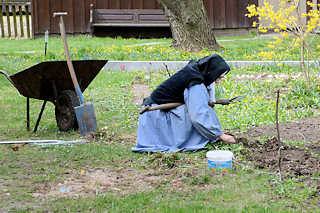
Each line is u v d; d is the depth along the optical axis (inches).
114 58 724.7
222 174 249.8
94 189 231.5
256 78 571.8
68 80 380.5
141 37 1104.2
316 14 472.4
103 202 211.0
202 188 230.1
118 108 457.7
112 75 617.3
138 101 490.0
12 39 1058.7
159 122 311.7
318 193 217.2
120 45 901.8
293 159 270.1
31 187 233.1
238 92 479.2
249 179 241.9
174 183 238.4
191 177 245.0
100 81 582.9
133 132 372.8
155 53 757.3
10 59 709.9
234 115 393.1
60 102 381.1
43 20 1067.9
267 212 197.0
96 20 1070.4
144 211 199.8
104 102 483.8
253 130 351.9
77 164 275.1
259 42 901.8
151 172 258.7
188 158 282.4
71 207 205.3
